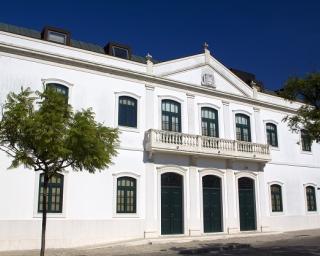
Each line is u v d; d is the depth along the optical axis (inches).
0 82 688.4
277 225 1006.4
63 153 444.8
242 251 644.7
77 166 488.1
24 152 454.0
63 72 757.9
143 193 808.3
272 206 1012.5
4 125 448.8
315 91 601.9
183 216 852.6
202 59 971.9
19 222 663.1
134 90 842.2
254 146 968.3
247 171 976.3
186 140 856.9
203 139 882.8
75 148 458.3
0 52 698.8
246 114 1023.6
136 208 792.3
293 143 1104.8
